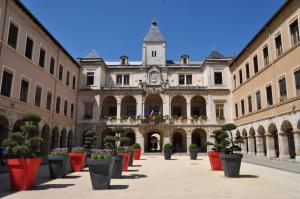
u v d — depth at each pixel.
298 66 22.42
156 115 41.94
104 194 9.38
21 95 24.00
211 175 14.77
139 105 41.75
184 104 44.91
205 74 43.38
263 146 30.38
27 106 24.81
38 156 11.17
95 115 41.09
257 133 30.67
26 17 24.69
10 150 11.04
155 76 43.94
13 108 22.31
